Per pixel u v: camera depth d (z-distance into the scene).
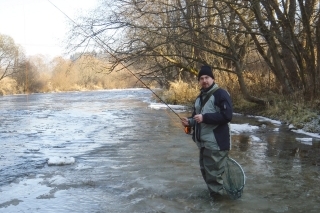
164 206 4.66
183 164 6.84
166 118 15.05
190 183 5.61
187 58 14.58
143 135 10.45
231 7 12.73
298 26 14.70
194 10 14.25
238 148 8.20
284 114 13.01
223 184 4.94
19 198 5.00
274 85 16.66
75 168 6.66
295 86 14.90
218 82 18.44
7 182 5.78
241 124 11.80
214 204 4.71
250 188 5.36
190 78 23.84
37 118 16.22
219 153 4.62
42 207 4.65
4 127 13.00
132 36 14.20
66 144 9.22
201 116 4.44
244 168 6.47
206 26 13.47
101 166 6.77
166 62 18.98
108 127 12.45
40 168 6.70
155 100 26.56
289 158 7.21
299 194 5.11
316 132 10.11
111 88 66.56
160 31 14.70
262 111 14.94
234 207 4.61
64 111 19.89
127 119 14.91
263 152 7.78
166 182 5.68
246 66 17.97
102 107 22.33
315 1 13.33
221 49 16.77
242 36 16.36
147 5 14.40
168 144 8.92
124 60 13.90
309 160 7.05
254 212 4.45
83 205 4.71
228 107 4.47
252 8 12.66
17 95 46.06
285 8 13.00
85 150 8.37
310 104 12.32
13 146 9.04
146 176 6.03
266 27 13.05
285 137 9.56
